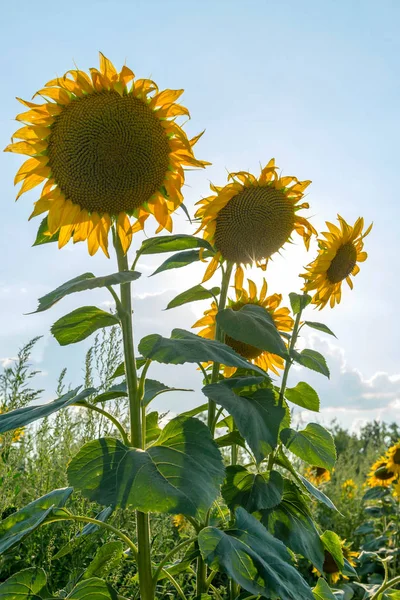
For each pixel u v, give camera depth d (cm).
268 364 106
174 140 75
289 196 91
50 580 85
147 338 68
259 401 80
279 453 91
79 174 74
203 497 56
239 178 91
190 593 101
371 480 192
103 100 73
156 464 59
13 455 102
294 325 95
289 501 88
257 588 57
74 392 69
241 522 69
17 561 88
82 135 73
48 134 74
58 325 72
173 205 77
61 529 96
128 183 75
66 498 70
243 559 59
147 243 73
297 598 58
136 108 73
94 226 77
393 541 171
